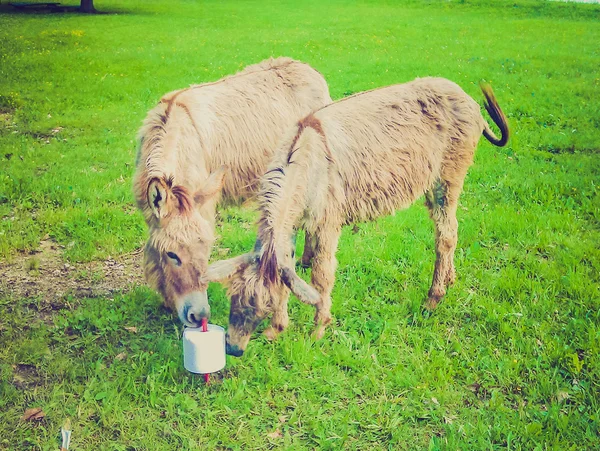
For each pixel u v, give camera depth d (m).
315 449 2.18
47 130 5.47
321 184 2.59
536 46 9.80
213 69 8.04
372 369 2.53
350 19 13.34
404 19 13.33
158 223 2.44
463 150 2.97
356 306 2.95
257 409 2.35
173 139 2.70
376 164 2.75
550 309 2.88
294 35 11.08
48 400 2.38
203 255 2.43
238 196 3.20
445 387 2.44
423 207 4.07
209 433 2.24
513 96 6.57
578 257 3.31
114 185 4.32
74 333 2.78
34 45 9.54
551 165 4.62
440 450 2.15
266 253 2.25
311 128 2.60
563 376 2.50
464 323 2.84
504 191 4.21
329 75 7.64
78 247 3.49
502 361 2.55
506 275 3.15
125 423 2.27
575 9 14.18
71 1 16.16
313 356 2.59
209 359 2.35
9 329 2.76
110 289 3.14
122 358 2.62
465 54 9.17
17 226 3.70
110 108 6.20
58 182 4.28
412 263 3.31
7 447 2.17
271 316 2.67
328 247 2.67
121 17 13.30
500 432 2.22
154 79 7.42
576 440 2.18
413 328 2.80
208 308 2.46
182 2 16.73
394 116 2.83
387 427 2.26
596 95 6.62
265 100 3.22
